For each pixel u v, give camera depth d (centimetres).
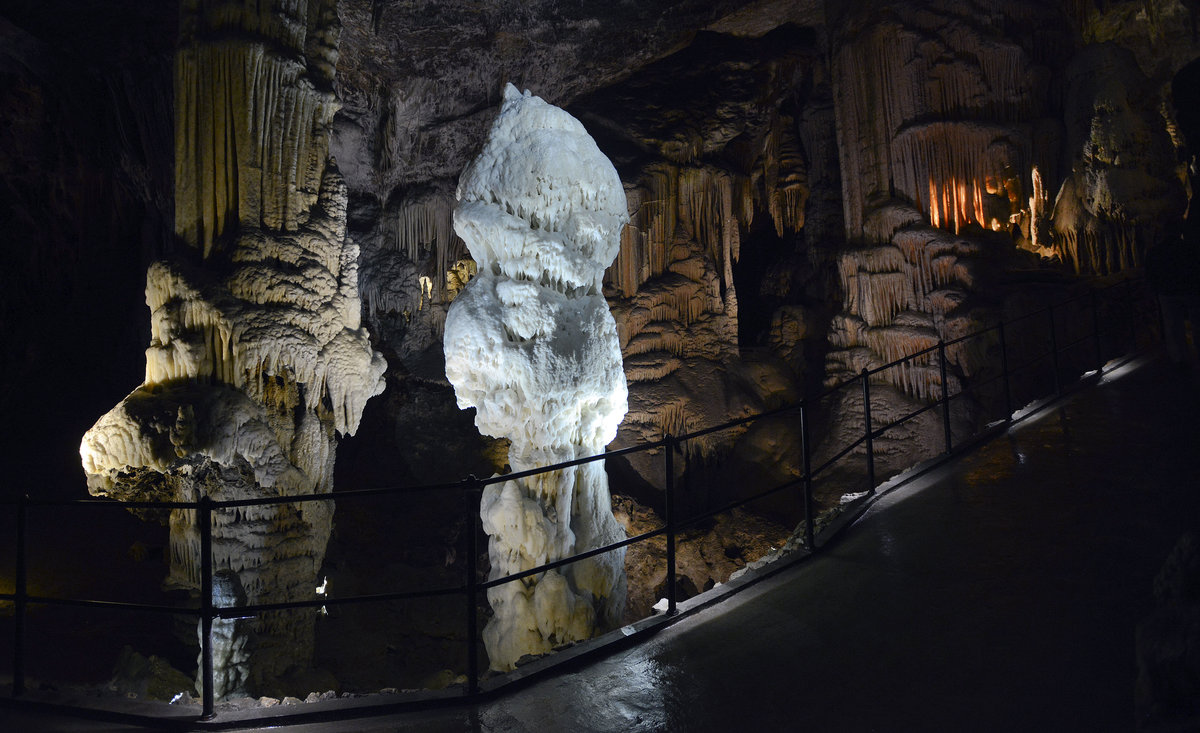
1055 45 1323
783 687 330
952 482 561
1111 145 1200
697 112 1773
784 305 1823
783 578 445
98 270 1587
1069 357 1111
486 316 724
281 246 868
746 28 1723
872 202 1405
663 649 378
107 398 1541
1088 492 500
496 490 774
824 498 1318
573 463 389
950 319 1240
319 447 915
